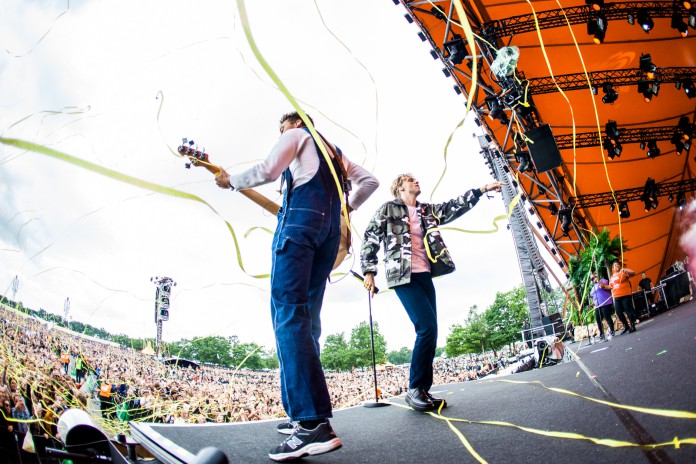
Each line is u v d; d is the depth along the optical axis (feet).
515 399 7.03
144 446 5.13
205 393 26.30
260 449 5.18
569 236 41.63
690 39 28.76
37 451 4.30
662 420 4.12
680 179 39.78
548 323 32.37
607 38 27.81
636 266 51.01
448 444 4.90
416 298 7.93
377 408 8.36
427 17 25.63
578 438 4.18
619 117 32.86
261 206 6.04
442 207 8.80
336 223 5.82
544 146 22.74
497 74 25.00
